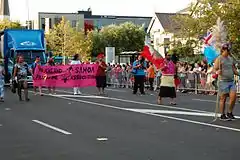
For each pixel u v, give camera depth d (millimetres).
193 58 30953
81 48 72875
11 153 8078
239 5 25891
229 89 11828
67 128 10875
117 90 25922
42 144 8883
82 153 7961
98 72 22453
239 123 11273
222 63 11734
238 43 26094
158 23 60094
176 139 9180
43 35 29891
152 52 18719
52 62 23500
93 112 14195
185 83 24062
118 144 8750
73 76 23234
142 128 10719
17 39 28953
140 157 7547
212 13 27406
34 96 21203
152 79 25328
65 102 17812
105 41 79500
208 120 11914
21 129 10867
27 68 19000
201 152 7867
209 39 22359
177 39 32188
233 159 7316
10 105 16844
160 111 14227
